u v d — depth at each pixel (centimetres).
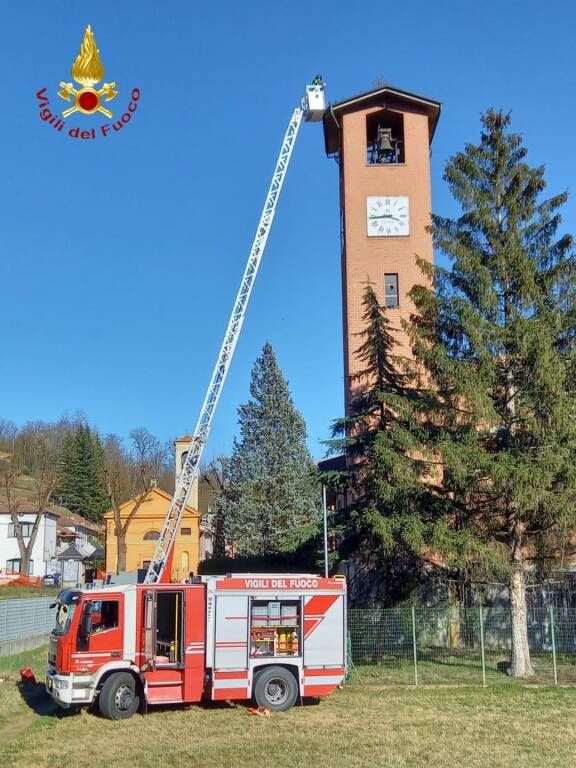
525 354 2159
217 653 1764
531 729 1530
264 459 5806
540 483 2047
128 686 1688
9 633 2723
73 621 1677
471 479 2194
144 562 7181
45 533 7750
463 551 2114
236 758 1295
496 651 2656
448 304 2345
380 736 1468
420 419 2341
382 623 2356
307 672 1811
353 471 2711
